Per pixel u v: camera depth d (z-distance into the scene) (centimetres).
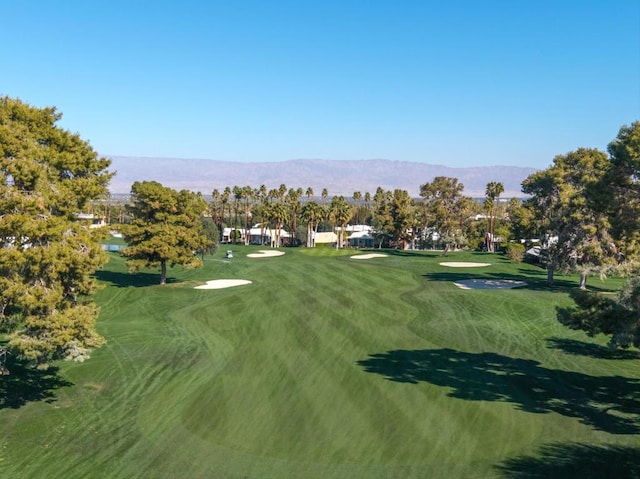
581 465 1762
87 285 2345
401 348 3247
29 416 2161
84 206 2473
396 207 11881
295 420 2134
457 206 11088
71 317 2172
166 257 5553
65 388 2497
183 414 2191
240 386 2528
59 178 2434
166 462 1781
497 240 12262
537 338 3528
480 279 6438
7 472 1700
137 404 2300
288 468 1747
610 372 2816
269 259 9138
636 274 2125
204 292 5319
